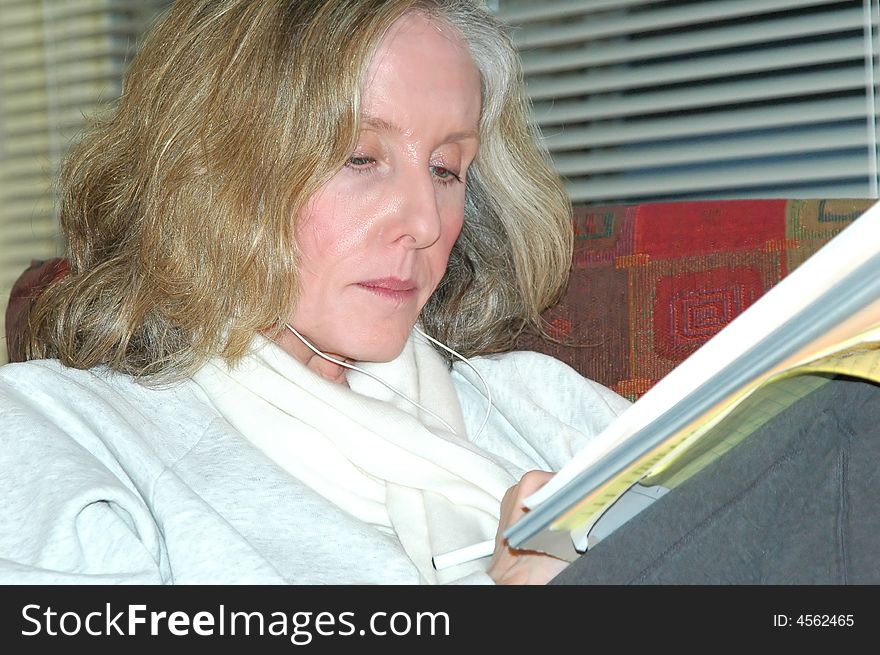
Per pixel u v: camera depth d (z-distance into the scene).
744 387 0.98
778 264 1.98
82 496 1.38
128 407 1.63
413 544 1.65
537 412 1.97
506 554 1.42
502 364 2.09
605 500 1.09
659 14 3.57
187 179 1.69
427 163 1.67
